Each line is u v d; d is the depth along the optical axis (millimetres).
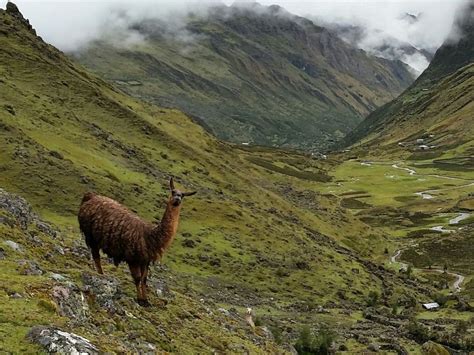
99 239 20094
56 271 20344
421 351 58844
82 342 13867
